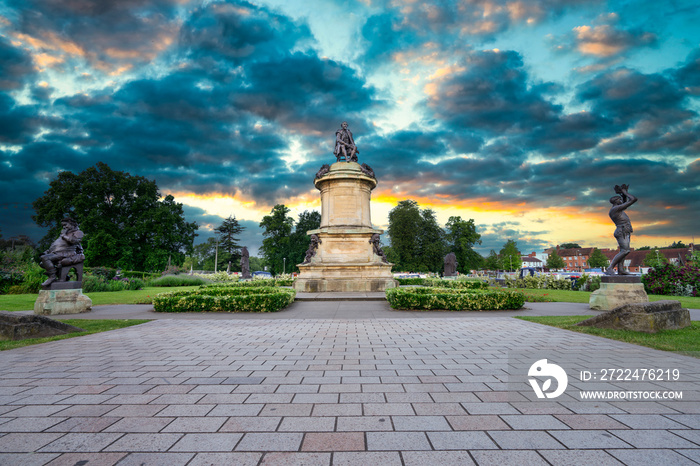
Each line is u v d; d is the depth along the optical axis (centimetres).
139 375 528
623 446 309
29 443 320
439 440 321
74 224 1403
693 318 1108
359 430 342
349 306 1458
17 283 2469
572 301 1712
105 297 2002
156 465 281
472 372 535
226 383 488
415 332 877
